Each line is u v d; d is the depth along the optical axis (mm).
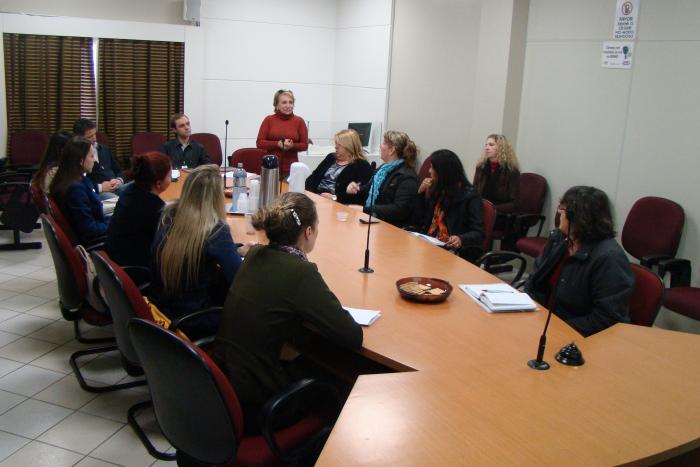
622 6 4371
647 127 4285
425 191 4094
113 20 6590
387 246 3240
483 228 3771
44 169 3834
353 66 7273
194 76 6953
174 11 7004
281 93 5773
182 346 1548
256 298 1868
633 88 4359
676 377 1762
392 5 6551
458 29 5805
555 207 5066
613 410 1557
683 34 4012
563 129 4938
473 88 5719
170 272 2371
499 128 5309
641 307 2451
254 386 1854
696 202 4004
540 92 5125
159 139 6270
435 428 1449
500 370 1790
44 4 6516
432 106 6215
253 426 1859
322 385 1831
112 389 3004
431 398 1598
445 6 5918
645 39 4246
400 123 6668
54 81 6500
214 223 2375
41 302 4098
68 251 2693
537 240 4582
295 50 7469
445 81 6023
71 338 3578
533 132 5230
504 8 5141
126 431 2674
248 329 1861
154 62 6781
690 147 4027
